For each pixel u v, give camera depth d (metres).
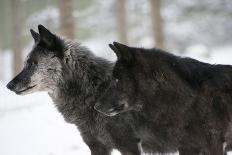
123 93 11.16
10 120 23.44
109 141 12.76
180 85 10.90
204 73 11.08
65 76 12.85
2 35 58.28
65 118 13.26
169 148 11.55
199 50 40.81
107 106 11.24
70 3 31.94
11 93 31.03
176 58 11.23
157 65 11.03
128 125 12.34
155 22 35.84
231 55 40.50
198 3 51.19
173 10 50.69
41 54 12.84
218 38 48.84
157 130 11.26
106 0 55.19
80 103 12.81
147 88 11.04
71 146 17.67
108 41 50.94
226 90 10.97
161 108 11.00
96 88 12.72
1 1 57.38
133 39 49.78
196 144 10.86
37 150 17.83
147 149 12.32
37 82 12.85
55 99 13.15
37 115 23.86
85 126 12.98
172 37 47.97
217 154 10.82
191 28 48.91
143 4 53.06
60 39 12.97
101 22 53.94
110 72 12.73
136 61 11.07
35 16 53.34
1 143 19.44
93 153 13.26
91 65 12.91
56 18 51.94
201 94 10.82
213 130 10.77
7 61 54.16
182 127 10.88
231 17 50.06
